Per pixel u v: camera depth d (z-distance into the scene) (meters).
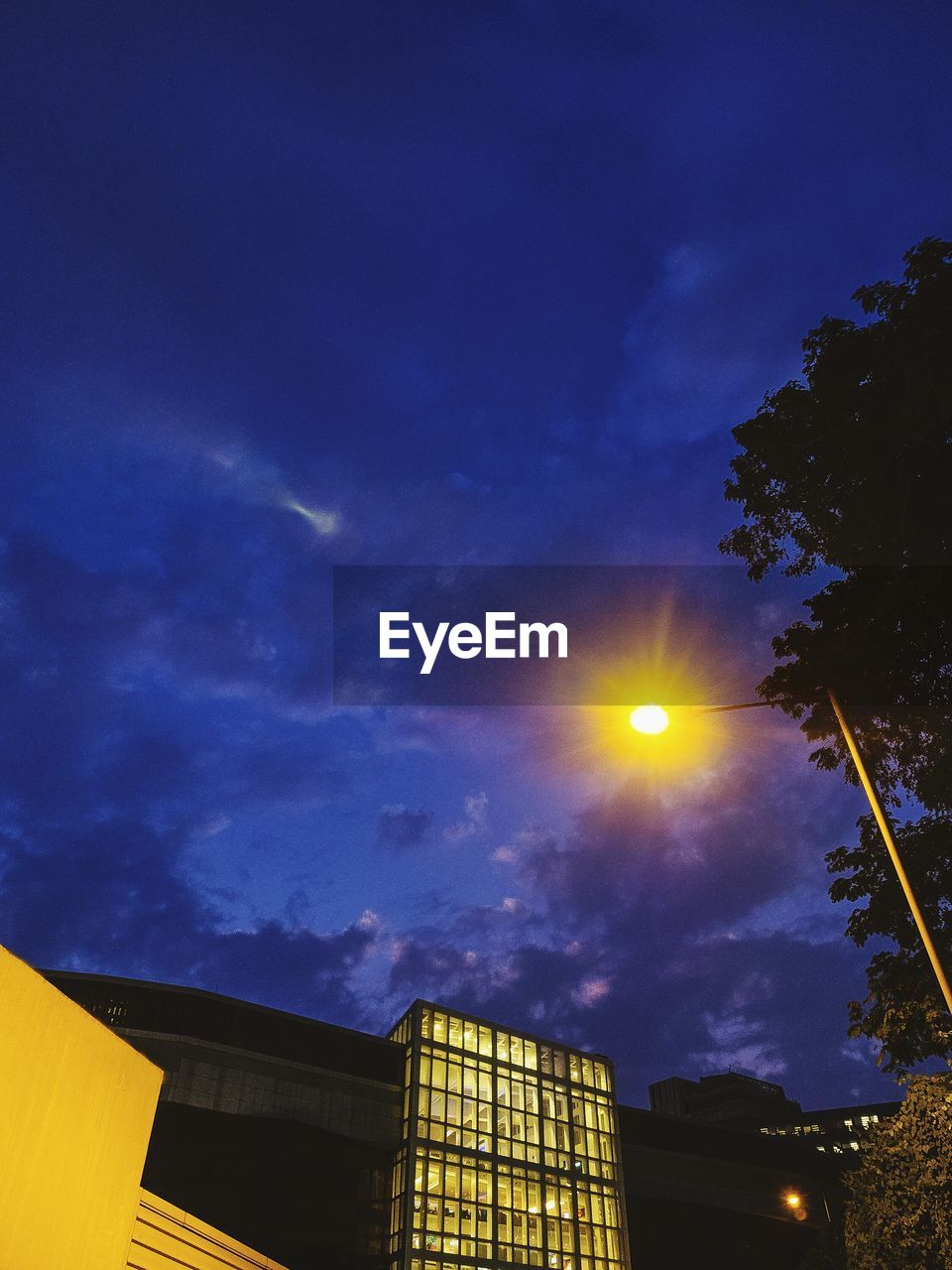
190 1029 48.88
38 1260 7.26
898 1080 20.95
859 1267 22.62
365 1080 52.38
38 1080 7.35
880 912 20.44
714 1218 65.56
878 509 20.16
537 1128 57.06
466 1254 48.94
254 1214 44.53
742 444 22.09
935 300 17.00
